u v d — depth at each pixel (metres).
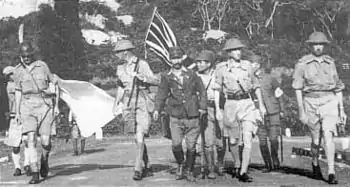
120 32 38.41
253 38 36.81
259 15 41.09
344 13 41.94
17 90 8.49
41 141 8.70
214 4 40.56
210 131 8.62
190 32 35.50
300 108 8.24
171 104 8.38
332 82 8.05
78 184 8.16
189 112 8.29
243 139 8.21
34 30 24.88
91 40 36.12
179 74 8.40
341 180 8.27
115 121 22.19
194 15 39.75
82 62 25.19
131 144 17.23
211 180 8.38
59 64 24.25
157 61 26.27
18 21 30.06
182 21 38.75
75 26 25.03
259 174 9.07
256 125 8.30
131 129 8.66
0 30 30.31
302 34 42.41
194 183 8.11
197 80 8.38
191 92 8.34
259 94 8.38
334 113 8.05
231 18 40.81
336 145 13.66
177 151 8.45
